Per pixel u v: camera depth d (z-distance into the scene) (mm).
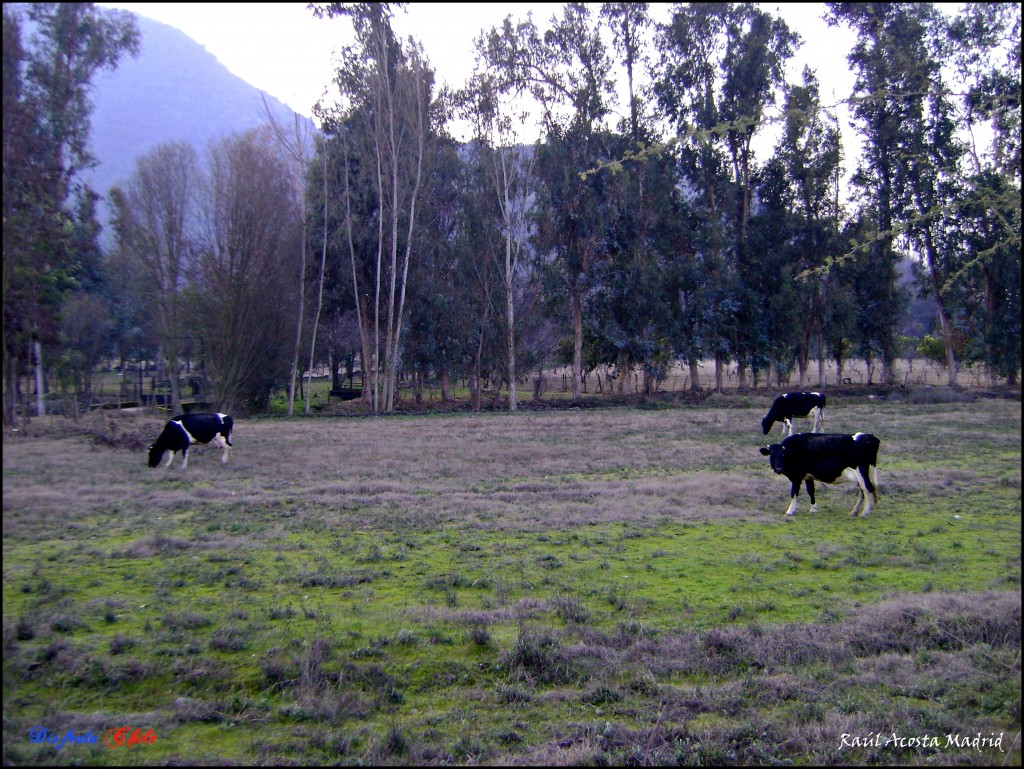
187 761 4504
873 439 11258
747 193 33656
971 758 4668
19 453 10734
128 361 18328
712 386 41500
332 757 4664
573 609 7035
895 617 6727
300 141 30094
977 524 10594
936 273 20422
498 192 35469
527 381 45719
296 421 27188
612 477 14945
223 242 20547
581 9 33781
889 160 15297
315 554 9094
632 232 35000
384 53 33719
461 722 5152
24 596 7184
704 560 8977
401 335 36094
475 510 11625
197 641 6176
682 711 5289
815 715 5234
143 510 11180
